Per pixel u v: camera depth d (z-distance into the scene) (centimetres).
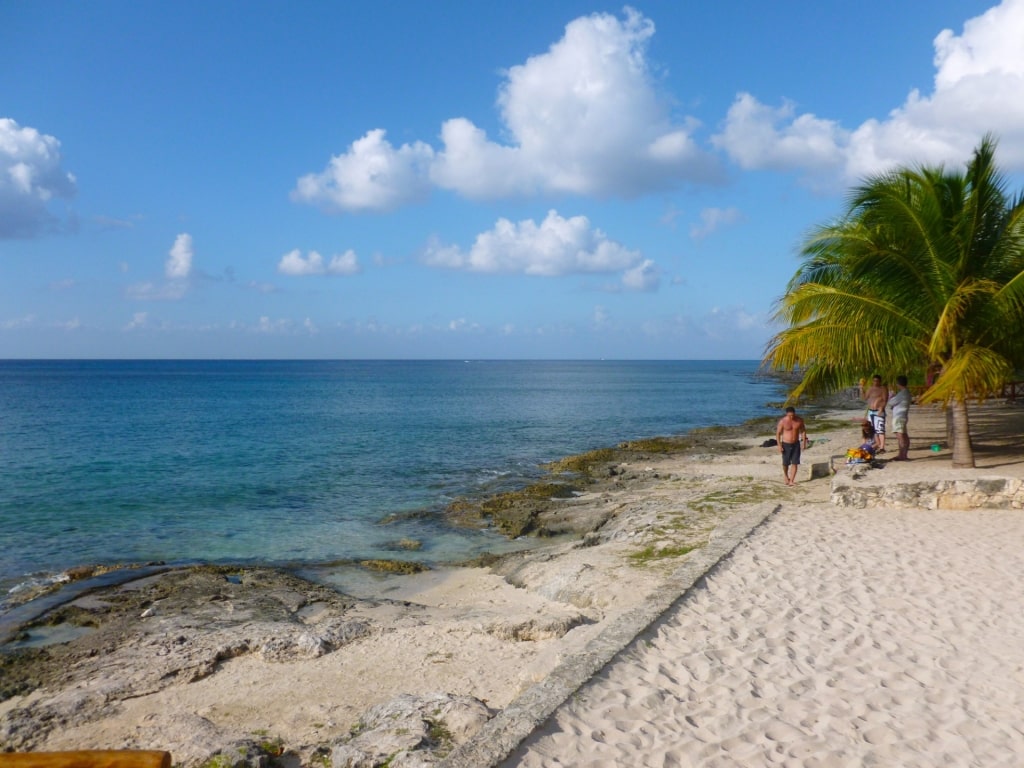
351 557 1448
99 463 2662
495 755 508
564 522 1641
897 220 1570
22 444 3212
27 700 804
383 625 995
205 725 700
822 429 3338
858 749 528
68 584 1254
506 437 3559
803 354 1659
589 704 590
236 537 1611
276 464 2652
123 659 891
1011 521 1238
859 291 1708
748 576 938
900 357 1705
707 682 634
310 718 728
